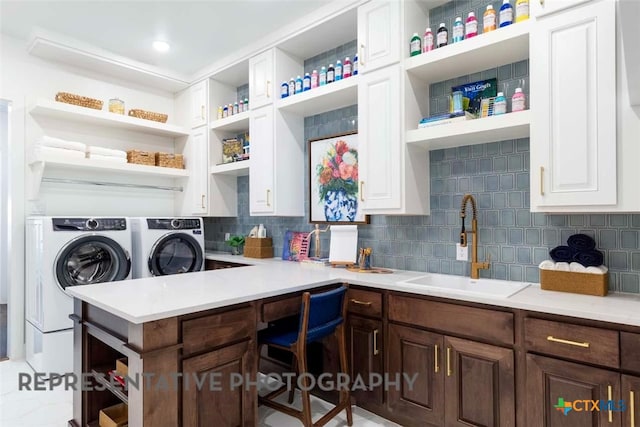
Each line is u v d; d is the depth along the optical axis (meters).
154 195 4.11
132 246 3.47
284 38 3.08
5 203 4.72
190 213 4.05
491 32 2.02
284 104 3.12
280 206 3.22
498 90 2.29
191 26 3.06
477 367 1.84
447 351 1.94
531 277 2.17
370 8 2.53
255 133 3.37
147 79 3.92
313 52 3.29
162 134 4.12
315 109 3.21
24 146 3.25
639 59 1.30
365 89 2.55
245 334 1.85
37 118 3.33
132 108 3.98
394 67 2.41
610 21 1.65
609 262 1.93
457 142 2.37
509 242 2.26
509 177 2.26
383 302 2.21
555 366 1.61
